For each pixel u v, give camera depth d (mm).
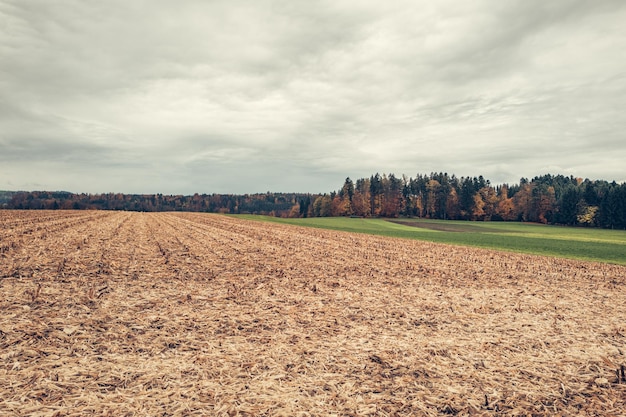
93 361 6875
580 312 12141
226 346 7910
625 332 9992
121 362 6902
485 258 27141
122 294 11922
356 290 14102
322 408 5637
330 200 150625
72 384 5969
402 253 27891
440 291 14602
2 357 6793
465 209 131375
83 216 60438
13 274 13875
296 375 6695
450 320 10578
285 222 76125
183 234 35406
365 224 80938
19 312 9438
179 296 12055
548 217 118000
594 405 5992
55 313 9508
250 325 9398
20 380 6020
